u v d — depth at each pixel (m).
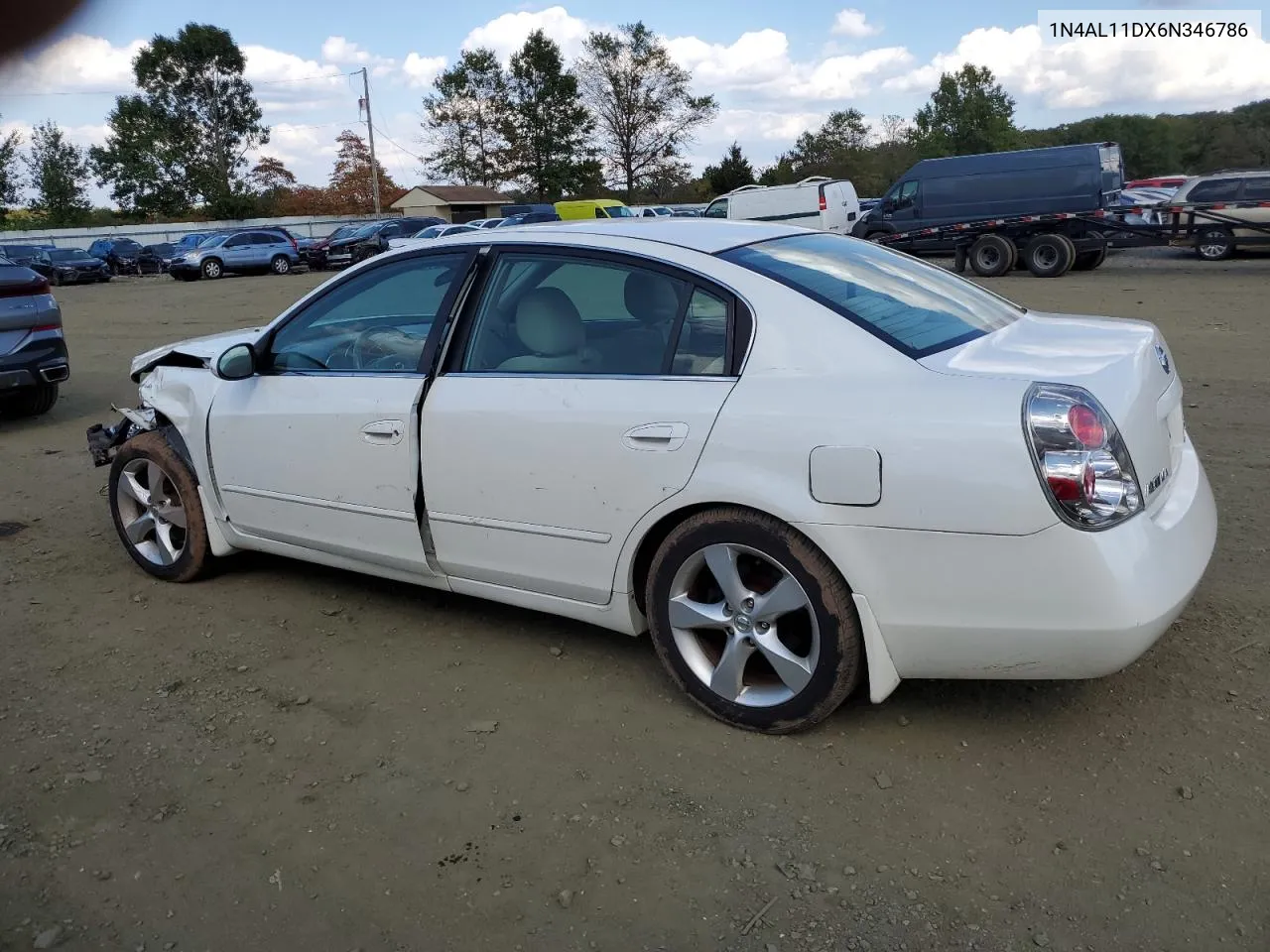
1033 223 20.33
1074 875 2.54
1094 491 2.67
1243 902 2.41
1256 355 9.35
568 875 2.64
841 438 2.87
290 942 2.45
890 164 83.62
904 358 2.93
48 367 8.41
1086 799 2.83
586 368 3.43
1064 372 2.84
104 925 2.52
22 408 8.92
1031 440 2.67
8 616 4.44
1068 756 3.03
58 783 3.13
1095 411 2.72
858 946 2.35
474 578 3.78
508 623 4.20
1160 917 2.38
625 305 3.39
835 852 2.68
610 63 72.38
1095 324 3.51
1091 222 20.00
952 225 21.12
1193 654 3.56
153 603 4.55
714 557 3.17
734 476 3.03
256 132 72.31
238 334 5.03
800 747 3.17
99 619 4.39
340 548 4.13
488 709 3.50
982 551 2.74
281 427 4.12
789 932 2.41
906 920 2.42
